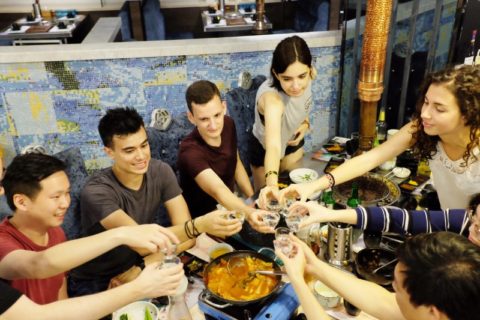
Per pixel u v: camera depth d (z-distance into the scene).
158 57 2.97
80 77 2.96
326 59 3.18
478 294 0.87
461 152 1.71
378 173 2.37
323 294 1.45
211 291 1.38
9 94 2.96
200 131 2.17
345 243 1.60
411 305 0.97
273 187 1.86
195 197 2.28
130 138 1.78
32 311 1.17
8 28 5.86
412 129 1.87
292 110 2.31
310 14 5.81
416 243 0.98
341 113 3.38
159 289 1.26
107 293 1.23
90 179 1.94
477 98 1.53
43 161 1.50
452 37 2.74
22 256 1.39
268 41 3.04
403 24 3.06
